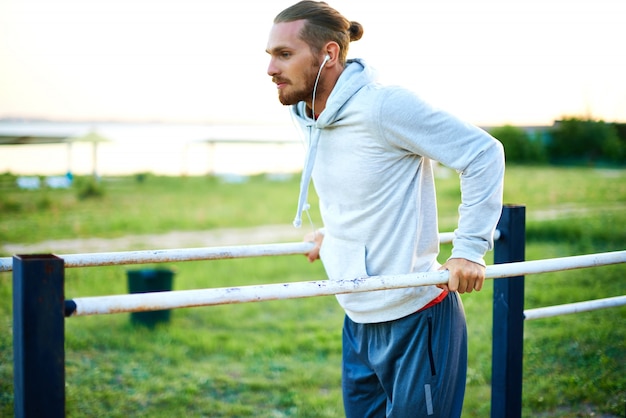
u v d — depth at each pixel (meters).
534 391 4.06
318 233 2.57
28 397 1.43
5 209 16.27
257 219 14.62
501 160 2.01
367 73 2.08
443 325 2.19
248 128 53.62
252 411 3.95
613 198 16.84
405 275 1.87
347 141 2.08
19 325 1.44
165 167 33.72
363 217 2.12
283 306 6.73
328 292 1.75
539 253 9.24
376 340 2.26
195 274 8.33
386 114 1.96
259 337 5.60
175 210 16.22
